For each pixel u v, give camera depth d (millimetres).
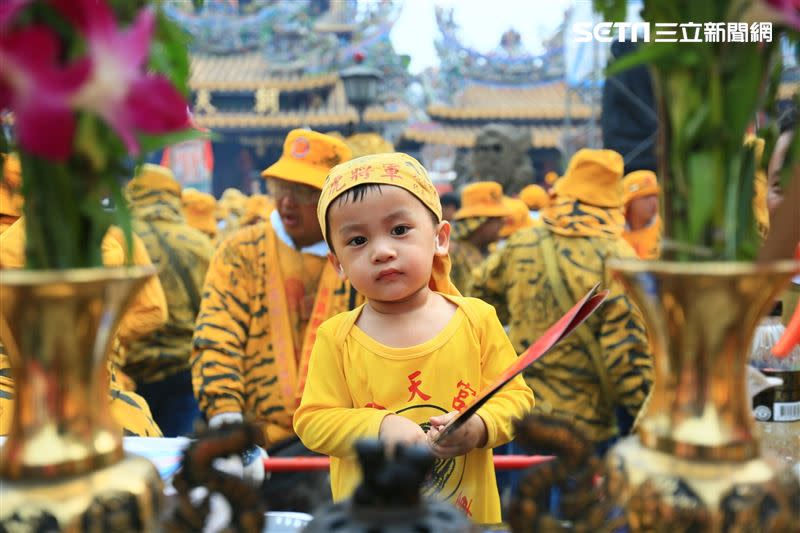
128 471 729
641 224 3807
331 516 708
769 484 704
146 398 3537
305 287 2705
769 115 835
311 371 1550
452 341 1500
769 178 1251
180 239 3574
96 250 746
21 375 704
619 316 2707
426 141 23109
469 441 1351
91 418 720
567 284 2828
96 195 740
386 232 1427
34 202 723
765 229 1380
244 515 752
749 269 670
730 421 719
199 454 746
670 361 738
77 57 671
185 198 6875
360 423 1395
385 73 23500
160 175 3674
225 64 24938
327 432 1428
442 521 689
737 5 698
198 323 2730
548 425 760
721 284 680
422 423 1467
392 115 22922
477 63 23844
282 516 1206
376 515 682
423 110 23672
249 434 767
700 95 727
